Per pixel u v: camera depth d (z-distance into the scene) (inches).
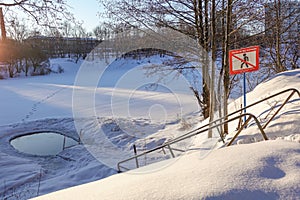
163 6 352.8
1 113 652.7
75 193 97.6
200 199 73.9
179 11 355.9
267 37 383.2
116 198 80.5
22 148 415.8
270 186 79.1
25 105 747.4
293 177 83.1
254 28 345.4
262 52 432.1
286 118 158.1
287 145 111.7
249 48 185.0
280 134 145.8
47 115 628.1
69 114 632.4
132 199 78.0
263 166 90.9
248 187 78.7
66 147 401.1
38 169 316.8
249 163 93.7
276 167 91.0
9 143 443.2
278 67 393.1
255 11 300.2
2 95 909.8
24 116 626.2
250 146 115.1
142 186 85.7
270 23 354.6
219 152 113.7
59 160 351.9
